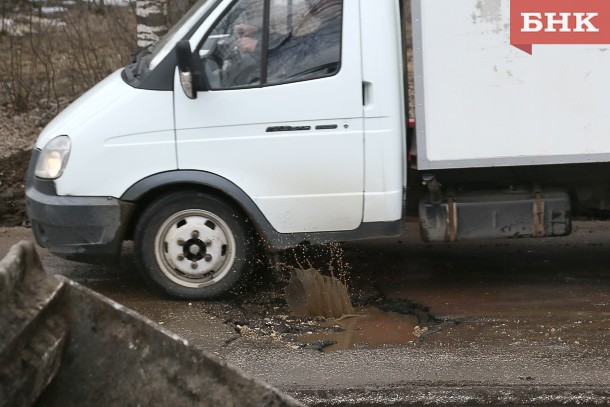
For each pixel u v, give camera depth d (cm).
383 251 913
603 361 589
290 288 727
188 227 725
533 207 746
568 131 711
